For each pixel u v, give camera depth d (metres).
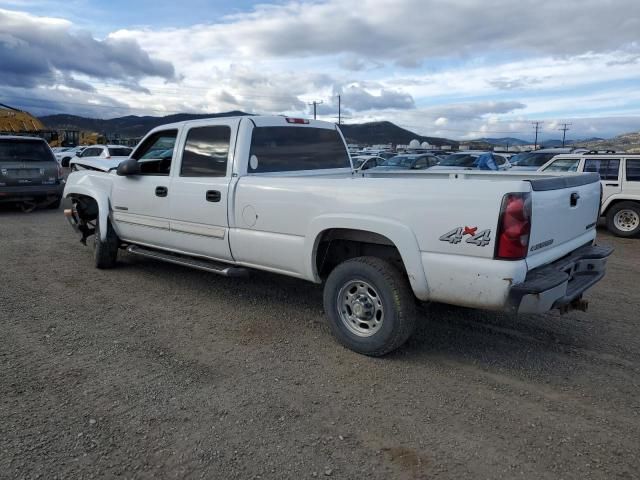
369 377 3.73
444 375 3.77
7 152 11.86
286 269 4.50
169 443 2.90
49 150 12.59
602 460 2.77
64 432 2.99
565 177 3.92
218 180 4.91
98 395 3.42
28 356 4.02
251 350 4.20
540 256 3.61
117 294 5.68
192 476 2.63
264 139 5.04
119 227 6.38
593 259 4.21
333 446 2.89
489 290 3.39
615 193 10.19
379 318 3.99
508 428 3.07
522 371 3.84
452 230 3.50
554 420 3.16
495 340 4.43
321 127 5.74
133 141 43.03
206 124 5.16
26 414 3.17
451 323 4.83
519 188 3.31
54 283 6.09
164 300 5.48
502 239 3.32
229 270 4.88
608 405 3.34
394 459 2.78
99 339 4.38
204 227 5.09
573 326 4.78
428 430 3.05
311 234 4.19
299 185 4.27
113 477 2.62
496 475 2.65
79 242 8.62
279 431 3.04
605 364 3.96
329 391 3.52
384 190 3.80
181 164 5.39
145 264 7.05
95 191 6.61
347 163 6.07
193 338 4.43
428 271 3.63
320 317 4.98
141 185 5.84
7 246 8.24
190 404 3.32
